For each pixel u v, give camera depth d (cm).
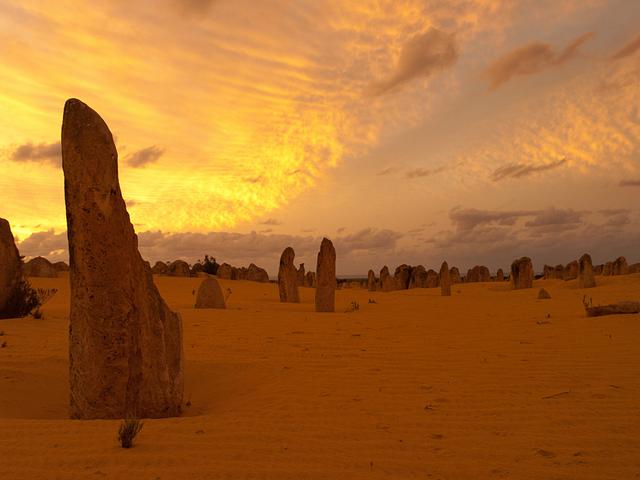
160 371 634
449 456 449
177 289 3941
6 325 1384
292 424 543
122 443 449
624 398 628
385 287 5359
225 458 432
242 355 986
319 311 2106
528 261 4281
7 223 1647
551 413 577
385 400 652
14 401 688
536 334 1162
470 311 1920
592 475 407
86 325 603
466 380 748
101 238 600
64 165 609
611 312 1401
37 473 389
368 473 407
